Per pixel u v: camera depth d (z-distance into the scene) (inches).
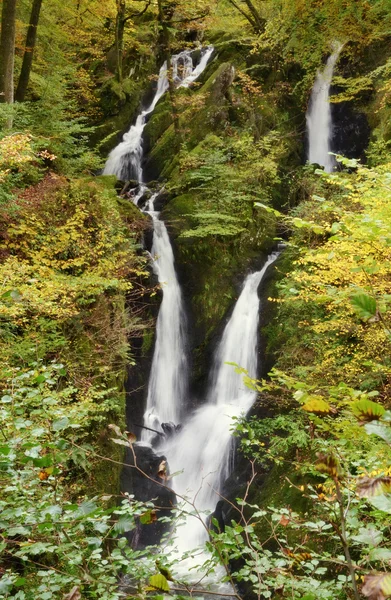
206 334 477.4
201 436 419.5
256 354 436.1
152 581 68.7
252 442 108.4
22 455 102.8
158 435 430.3
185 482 397.4
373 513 93.4
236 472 373.7
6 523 90.1
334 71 587.5
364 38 374.6
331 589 106.3
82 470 279.4
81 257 323.0
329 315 338.3
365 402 58.3
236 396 441.7
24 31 622.2
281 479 314.3
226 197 505.0
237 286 487.2
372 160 487.5
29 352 263.1
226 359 458.3
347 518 93.7
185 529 347.9
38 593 97.0
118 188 565.3
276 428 339.6
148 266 454.6
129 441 86.8
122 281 362.6
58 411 122.3
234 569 284.2
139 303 445.7
